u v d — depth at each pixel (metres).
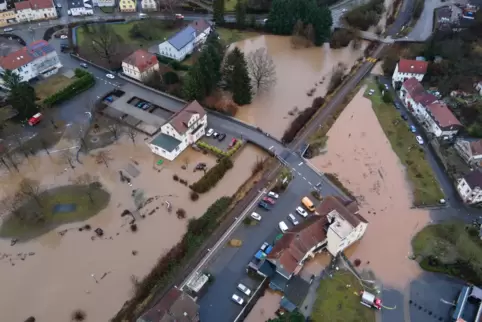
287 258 85.12
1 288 86.88
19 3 170.25
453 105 131.25
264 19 187.25
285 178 108.38
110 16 181.62
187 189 106.81
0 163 113.12
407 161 115.19
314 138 121.56
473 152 111.56
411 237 96.19
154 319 73.44
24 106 122.31
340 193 105.88
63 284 87.50
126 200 104.12
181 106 132.50
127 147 118.50
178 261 89.50
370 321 81.19
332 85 141.88
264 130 124.75
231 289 86.44
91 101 133.75
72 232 97.31
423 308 83.50
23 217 99.94
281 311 82.38
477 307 81.19
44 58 139.88
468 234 95.88
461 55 148.88
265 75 138.00
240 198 104.56
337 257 91.31
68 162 113.75
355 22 178.62
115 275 89.00
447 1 194.75
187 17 185.38
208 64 129.38
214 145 118.62
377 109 133.50
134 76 143.12
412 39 167.88
